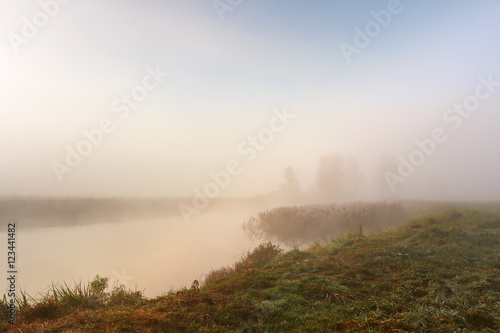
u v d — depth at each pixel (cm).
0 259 1162
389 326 447
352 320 481
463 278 674
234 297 607
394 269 773
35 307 606
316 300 588
